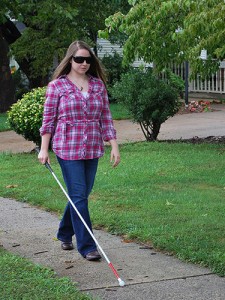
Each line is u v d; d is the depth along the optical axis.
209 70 16.30
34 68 25.91
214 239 8.53
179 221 9.41
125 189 11.62
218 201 10.63
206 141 17.42
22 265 7.58
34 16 24.58
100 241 8.79
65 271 7.63
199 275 7.40
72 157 7.88
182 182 12.17
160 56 15.85
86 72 8.10
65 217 8.30
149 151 15.53
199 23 13.03
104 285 7.14
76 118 7.90
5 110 27.30
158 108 16.91
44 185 12.26
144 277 7.37
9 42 27.30
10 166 14.36
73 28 24.66
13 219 10.05
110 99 27.03
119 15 14.69
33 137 15.89
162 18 14.42
